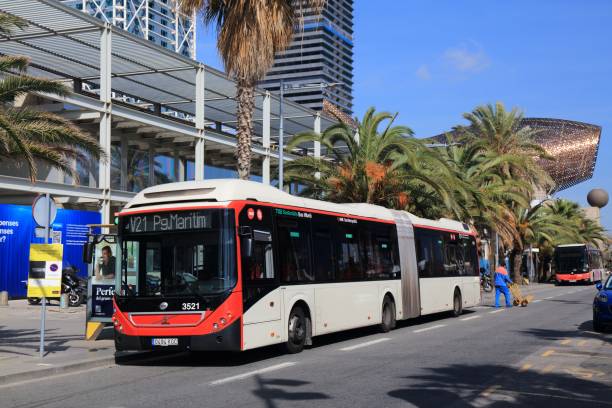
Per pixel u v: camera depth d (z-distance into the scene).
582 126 111.56
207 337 11.66
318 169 30.61
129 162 36.91
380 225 18.67
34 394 9.46
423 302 21.02
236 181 12.76
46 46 31.91
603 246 132.88
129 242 12.42
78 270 27.34
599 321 17.22
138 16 164.75
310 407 8.12
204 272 11.91
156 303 11.97
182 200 12.38
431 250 22.30
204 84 38.00
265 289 12.70
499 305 29.59
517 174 46.50
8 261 27.83
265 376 10.70
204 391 9.40
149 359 13.61
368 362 12.12
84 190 29.95
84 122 32.56
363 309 16.97
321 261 15.12
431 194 31.22
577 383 9.80
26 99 31.42
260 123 47.88
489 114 46.06
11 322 20.34
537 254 79.31
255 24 19.84
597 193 161.50
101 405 8.51
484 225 43.38
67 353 13.42
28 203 32.22
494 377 10.32
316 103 131.12
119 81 37.81
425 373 10.75
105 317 15.25
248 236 12.15
